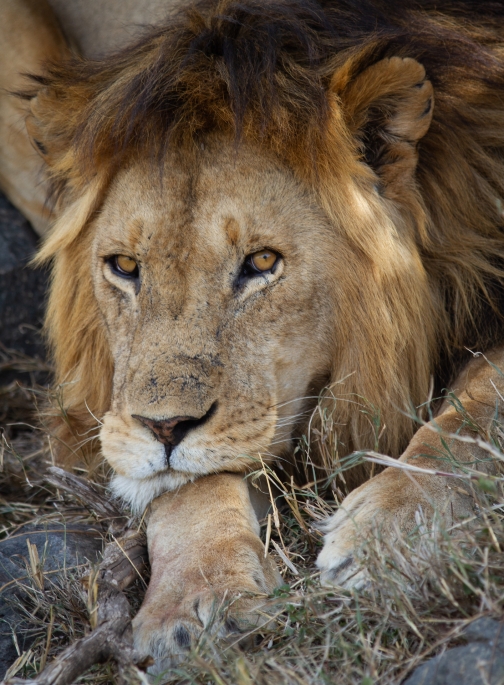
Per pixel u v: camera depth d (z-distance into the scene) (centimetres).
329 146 565
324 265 581
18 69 930
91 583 483
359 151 592
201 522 525
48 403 797
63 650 475
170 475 548
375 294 590
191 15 596
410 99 573
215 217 561
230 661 439
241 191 564
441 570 432
